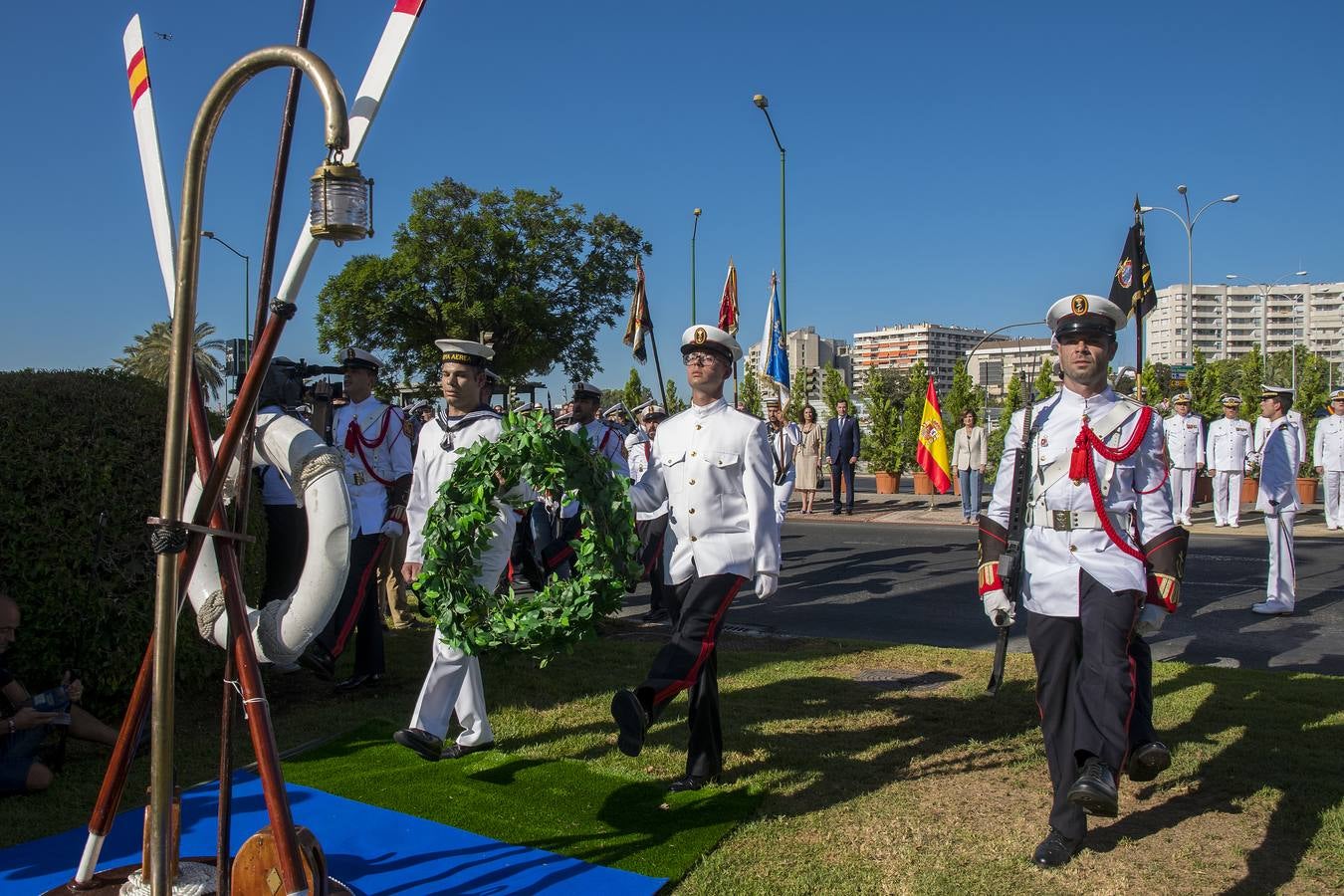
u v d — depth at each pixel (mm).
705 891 3424
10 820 4020
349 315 30516
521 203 31047
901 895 3398
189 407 2977
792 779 4547
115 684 4969
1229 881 3510
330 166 2646
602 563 4090
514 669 6629
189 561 2789
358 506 6109
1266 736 5066
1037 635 3977
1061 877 3545
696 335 4531
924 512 19297
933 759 4816
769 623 8656
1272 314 160625
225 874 2867
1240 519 17234
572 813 4117
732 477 4438
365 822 4008
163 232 3133
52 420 4852
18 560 4656
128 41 3318
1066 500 3986
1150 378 24516
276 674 6523
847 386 28422
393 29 2887
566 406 11125
